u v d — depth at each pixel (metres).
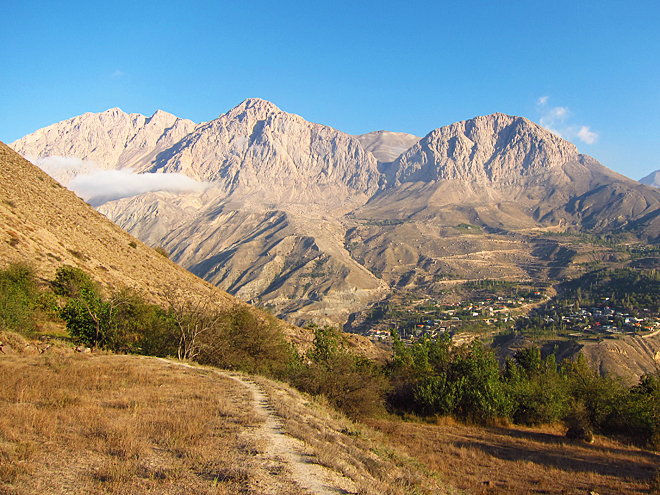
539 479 16.62
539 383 37.75
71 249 47.00
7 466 7.55
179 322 30.22
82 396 14.33
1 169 55.44
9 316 26.59
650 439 27.98
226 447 9.99
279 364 31.30
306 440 11.46
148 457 8.86
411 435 23.23
